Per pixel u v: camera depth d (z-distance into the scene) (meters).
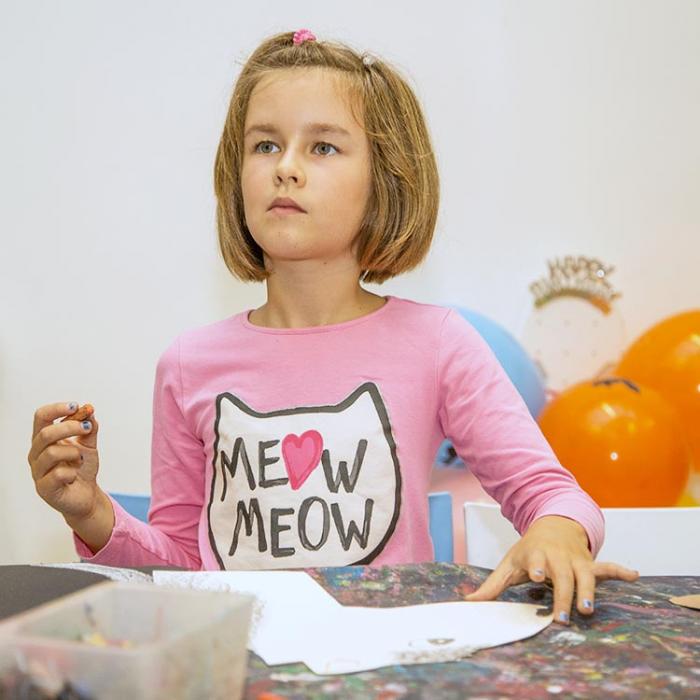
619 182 2.26
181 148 2.19
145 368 2.19
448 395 1.08
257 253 1.18
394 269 1.18
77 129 2.17
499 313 2.25
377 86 1.11
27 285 2.17
